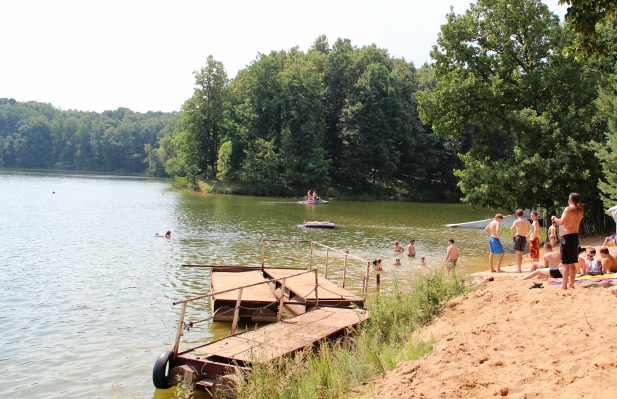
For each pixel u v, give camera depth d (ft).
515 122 95.45
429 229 127.03
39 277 63.87
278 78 276.00
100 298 54.54
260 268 63.41
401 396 23.04
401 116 274.98
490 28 103.91
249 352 31.96
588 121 91.15
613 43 90.38
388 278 67.82
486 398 21.38
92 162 547.49
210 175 283.59
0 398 30.94
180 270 70.38
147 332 43.65
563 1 40.32
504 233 119.14
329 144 288.92
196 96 273.13
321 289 51.67
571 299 32.30
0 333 42.83
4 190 215.10
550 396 20.13
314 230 118.32
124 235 102.42
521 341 26.94
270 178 252.21
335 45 368.27
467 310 36.37
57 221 121.39
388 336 36.50
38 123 551.59
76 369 35.53
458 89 102.22
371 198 263.29
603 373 20.65
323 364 29.14
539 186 92.27
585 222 106.11
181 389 29.25
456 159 282.15
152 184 312.09
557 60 97.40
